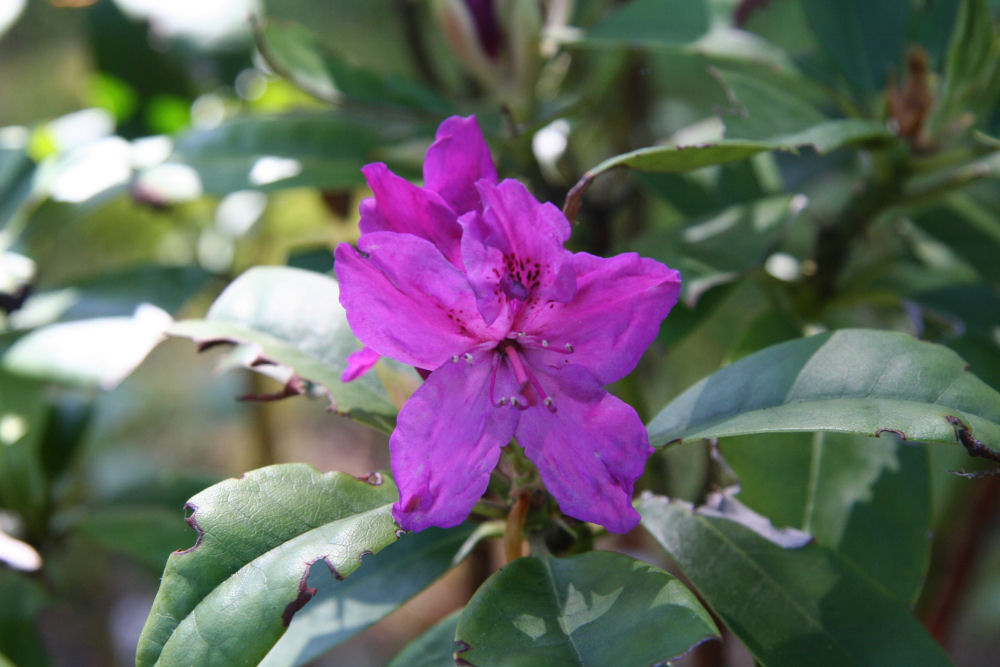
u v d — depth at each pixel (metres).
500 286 0.31
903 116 0.40
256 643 0.29
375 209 0.31
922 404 0.30
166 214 0.56
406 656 0.36
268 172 0.43
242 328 0.36
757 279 0.43
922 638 0.33
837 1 0.43
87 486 0.50
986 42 0.39
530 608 0.30
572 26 0.47
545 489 0.33
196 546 0.30
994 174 0.45
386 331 0.31
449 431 0.31
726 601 0.34
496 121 0.43
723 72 0.36
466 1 0.42
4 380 0.45
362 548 0.30
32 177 0.48
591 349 0.31
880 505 0.37
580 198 0.32
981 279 0.46
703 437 0.31
